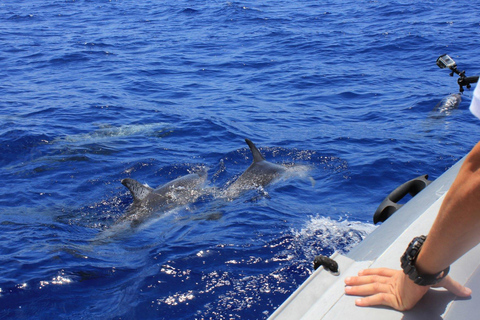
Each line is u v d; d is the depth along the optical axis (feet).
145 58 63.41
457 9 83.30
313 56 60.90
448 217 5.27
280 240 21.06
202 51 66.39
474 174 4.91
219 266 19.12
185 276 18.51
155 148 34.14
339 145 33.12
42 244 21.81
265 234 21.71
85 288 18.22
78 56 64.54
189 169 30.99
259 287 17.67
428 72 50.80
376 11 86.94
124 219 24.79
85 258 20.45
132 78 54.29
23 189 28.07
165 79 53.88
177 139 35.88
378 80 49.29
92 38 75.77
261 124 38.55
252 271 18.71
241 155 32.78
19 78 54.90
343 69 54.34
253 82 51.60
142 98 46.85
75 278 18.81
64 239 22.40
